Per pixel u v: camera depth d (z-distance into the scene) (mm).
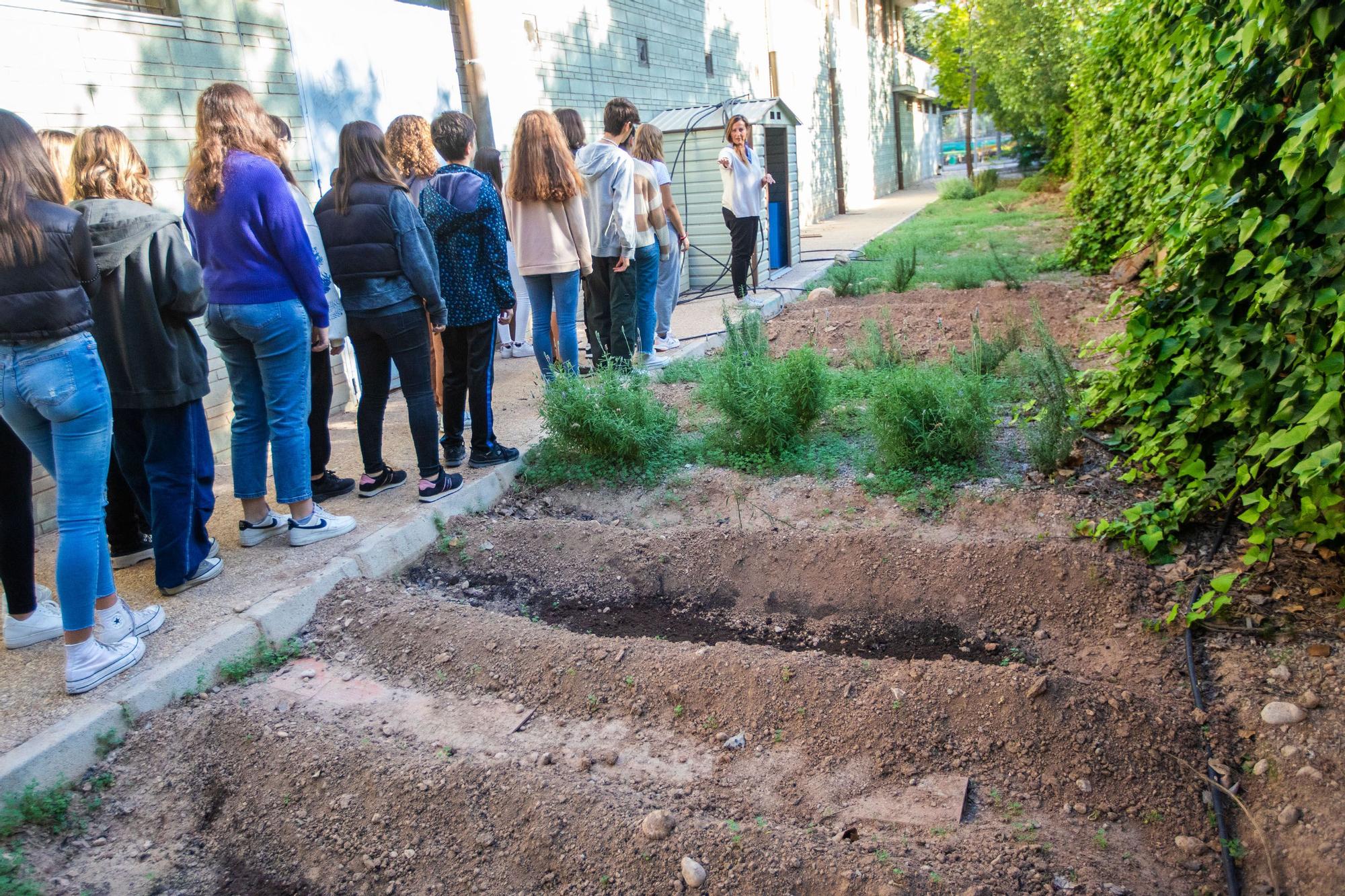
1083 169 13586
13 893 2676
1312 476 3363
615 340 7000
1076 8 18750
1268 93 3809
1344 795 2789
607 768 3180
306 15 6676
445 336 5074
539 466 5547
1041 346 6652
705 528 4766
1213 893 2654
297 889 2869
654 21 13320
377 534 4547
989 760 3141
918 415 5262
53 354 3131
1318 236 3719
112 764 3184
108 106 5254
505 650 3748
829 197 23281
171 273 3666
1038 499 4727
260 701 3502
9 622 3615
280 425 4262
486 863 2816
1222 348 4094
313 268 4117
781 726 3326
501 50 9188
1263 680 3344
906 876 2570
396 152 5125
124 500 4277
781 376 5773
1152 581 4004
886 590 4234
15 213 2982
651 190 7191
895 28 36406
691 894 2609
